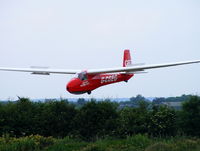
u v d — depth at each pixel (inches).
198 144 1226.6
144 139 1264.8
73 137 1389.0
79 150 1192.2
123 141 1286.9
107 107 1454.2
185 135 1349.7
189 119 1352.1
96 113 1424.7
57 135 1424.7
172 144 1208.8
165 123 1374.3
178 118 1390.3
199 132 1341.0
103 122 1419.8
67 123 1438.2
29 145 1222.9
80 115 1429.6
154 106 1457.9
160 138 1323.8
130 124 1403.8
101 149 1172.5
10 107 1443.2
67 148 1227.9
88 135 1405.0
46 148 1229.7
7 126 1369.3
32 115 1434.5
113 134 1384.1
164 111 1397.6
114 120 1417.3
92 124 1413.6
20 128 1384.1
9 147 1187.9
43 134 1419.8
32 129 1401.3
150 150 1146.7
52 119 1428.4
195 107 1366.9
